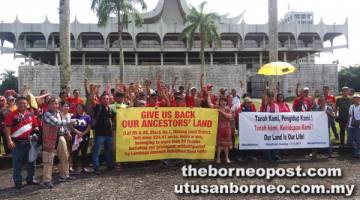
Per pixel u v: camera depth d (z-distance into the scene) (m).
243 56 95.50
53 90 68.38
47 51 86.44
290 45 92.44
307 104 12.50
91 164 11.70
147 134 10.66
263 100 12.15
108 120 10.37
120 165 11.14
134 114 10.59
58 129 9.45
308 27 90.06
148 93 12.55
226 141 11.09
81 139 10.34
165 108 10.80
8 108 11.85
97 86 11.30
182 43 89.50
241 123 11.59
